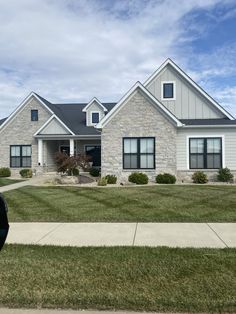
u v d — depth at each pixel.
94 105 32.03
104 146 22.09
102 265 6.16
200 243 7.62
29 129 30.73
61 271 5.89
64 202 13.24
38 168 29.41
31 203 13.12
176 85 24.03
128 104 21.97
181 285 5.23
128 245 7.51
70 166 22.33
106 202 13.09
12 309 4.66
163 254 6.74
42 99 31.27
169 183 20.89
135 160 21.95
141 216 10.44
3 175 29.30
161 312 4.52
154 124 21.78
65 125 29.42
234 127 21.69
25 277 5.64
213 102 23.64
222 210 11.22
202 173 21.16
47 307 4.70
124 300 4.74
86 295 4.91
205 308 4.53
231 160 21.88
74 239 8.09
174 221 9.79
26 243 7.76
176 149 21.98
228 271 5.80
